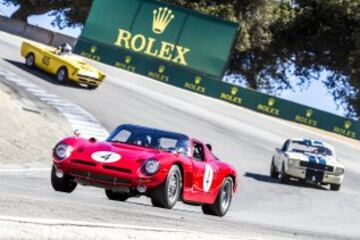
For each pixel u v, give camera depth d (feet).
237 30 613.52
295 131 474.08
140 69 593.42
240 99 549.95
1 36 565.12
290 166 274.57
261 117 499.92
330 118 531.91
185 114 429.79
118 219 72.79
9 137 232.94
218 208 138.62
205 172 127.65
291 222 178.91
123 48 618.85
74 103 363.97
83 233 53.36
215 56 613.52
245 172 297.53
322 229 164.76
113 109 379.55
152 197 112.88
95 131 309.22
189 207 177.37
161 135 125.39
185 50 619.67
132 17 625.00
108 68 572.51
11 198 72.43
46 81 400.26
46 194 92.07
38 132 257.34
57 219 60.13
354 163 406.00
